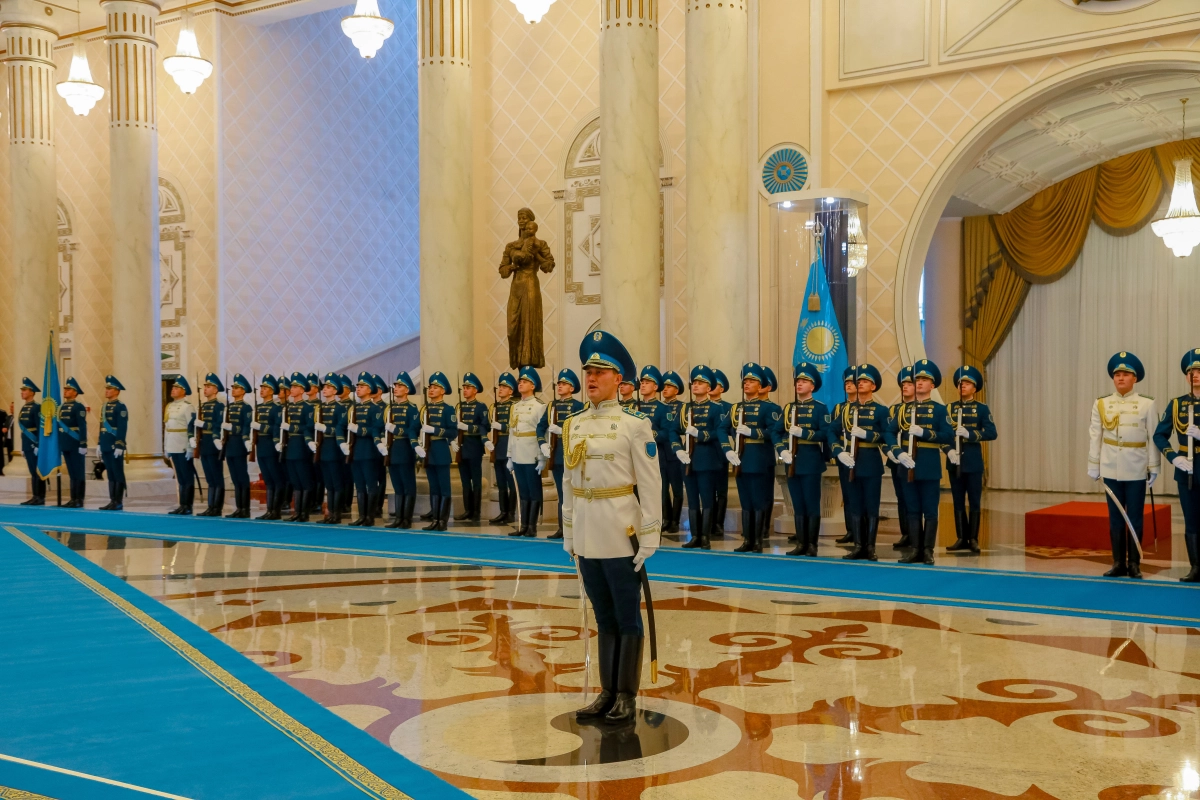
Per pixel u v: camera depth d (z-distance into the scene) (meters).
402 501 13.11
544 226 16.89
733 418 10.87
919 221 13.59
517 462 12.00
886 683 5.57
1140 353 17.75
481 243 17.44
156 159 18.11
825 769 4.27
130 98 17.70
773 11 14.41
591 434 5.16
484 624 7.16
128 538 12.05
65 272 21.36
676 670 5.88
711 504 11.07
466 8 15.05
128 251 17.75
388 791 4.02
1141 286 17.72
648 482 5.02
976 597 8.02
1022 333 18.91
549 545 11.24
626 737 4.71
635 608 5.07
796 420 10.44
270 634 6.86
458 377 14.91
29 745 4.57
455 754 4.48
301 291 20.34
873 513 10.15
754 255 14.49
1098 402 9.11
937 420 9.96
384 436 13.09
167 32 19.61
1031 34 12.83
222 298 19.16
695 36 12.66
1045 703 5.18
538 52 16.94
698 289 12.66
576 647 6.49
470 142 15.20
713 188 12.59
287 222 20.12
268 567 9.77
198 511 15.18
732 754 4.46
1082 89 13.11
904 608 7.64
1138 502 8.88
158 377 18.16
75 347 21.28
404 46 22.36
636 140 12.85
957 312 19.19
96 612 7.61
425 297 14.99
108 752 4.48
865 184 13.99
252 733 4.75
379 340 21.70
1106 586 8.48
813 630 6.89
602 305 13.09
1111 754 4.42
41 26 19.30
